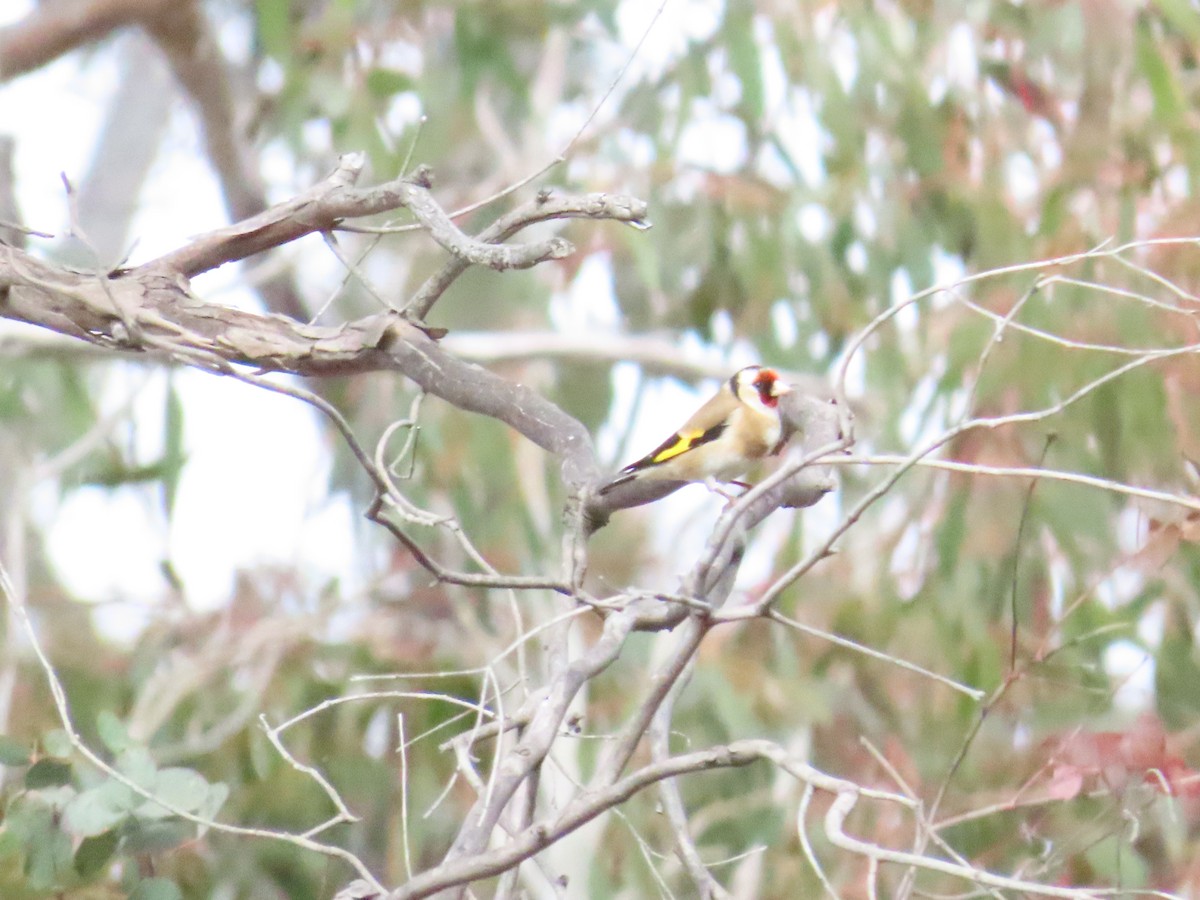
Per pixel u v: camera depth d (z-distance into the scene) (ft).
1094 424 36.70
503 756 17.25
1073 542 36.55
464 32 44.11
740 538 18.88
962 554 37.35
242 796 37.27
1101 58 40.98
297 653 39.70
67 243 52.11
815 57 42.70
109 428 45.70
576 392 48.55
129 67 58.75
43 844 22.91
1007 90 42.68
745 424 26.89
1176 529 28.71
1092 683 32.27
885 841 33.01
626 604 17.25
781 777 38.14
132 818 23.03
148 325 20.11
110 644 41.78
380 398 46.01
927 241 42.70
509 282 47.32
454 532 16.65
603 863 36.24
